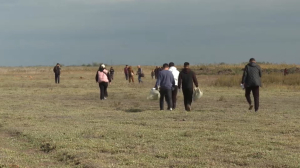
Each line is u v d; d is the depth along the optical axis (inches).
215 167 744.3
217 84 3378.4
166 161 789.9
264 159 793.6
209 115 1440.7
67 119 1400.1
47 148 944.9
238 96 2364.7
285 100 2123.5
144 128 1170.0
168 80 1610.5
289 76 3494.1
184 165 756.0
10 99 2242.9
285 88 3024.1
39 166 784.3
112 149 895.1
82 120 1373.0
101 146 924.0
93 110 1681.8
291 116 1419.8
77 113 1572.3
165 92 1612.9
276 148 890.7
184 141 972.6
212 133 1072.2
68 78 5383.9
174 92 1684.3
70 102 2066.9
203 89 2984.7
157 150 882.1
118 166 753.0
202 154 844.6
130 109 1699.1
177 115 1451.8
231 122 1278.3
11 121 1363.2
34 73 7514.8
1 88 3221.0
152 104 1942.7
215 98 2240.4
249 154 831.7
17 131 1153.4
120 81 4485.7
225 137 1011.9
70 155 848.3
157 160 799.1
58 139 1013.2
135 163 776.3
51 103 2006.6
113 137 1034.7
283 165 749.3
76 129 1155.3
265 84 3292.3
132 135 1055.0
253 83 1563.7
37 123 1307.8
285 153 841.5
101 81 2235.5
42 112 1614.2
